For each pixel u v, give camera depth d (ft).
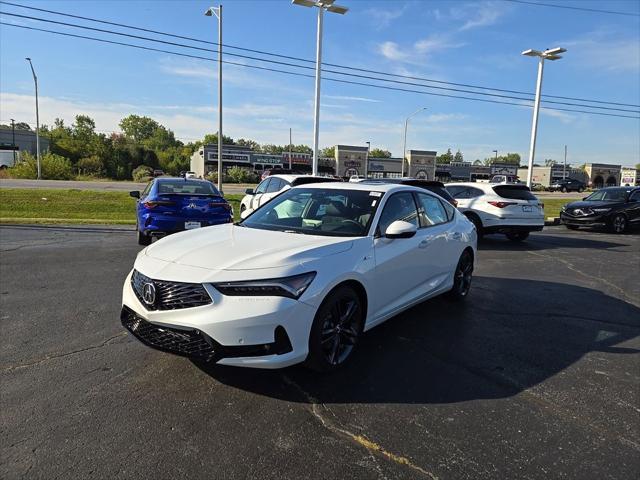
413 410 10.51
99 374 11.82
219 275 10.41
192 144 423.23
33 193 61.57
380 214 14.32
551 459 8.82
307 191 16.28
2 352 13.11
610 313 18.78
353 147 244.42
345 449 8.95
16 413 9.91
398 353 13.88
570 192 202.80
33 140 265.34
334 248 12.17
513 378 12.37
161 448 8.83
